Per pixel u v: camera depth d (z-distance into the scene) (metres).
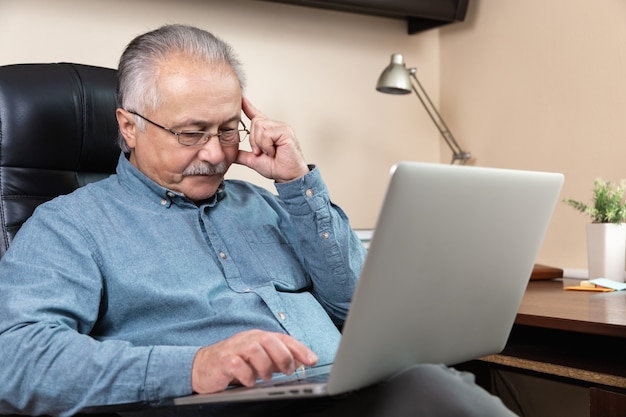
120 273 1.34
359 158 2.56
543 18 2.37
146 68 1.40
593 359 1.56
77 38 2.03
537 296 1.83
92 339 1.19
